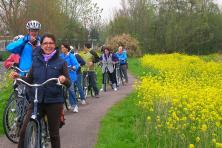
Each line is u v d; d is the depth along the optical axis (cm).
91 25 6638
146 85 1423
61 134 1027
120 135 1008
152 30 6944
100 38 7294
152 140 964
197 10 6906
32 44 924
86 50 1730
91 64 1716
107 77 2012
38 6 4922
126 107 1448
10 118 902
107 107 1457
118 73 2184
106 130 1055
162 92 1266
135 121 1169
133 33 6975
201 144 901
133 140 975
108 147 896
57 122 724
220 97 1237
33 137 689
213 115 1015
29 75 740
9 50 920
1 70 2736
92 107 1452
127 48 6041
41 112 724
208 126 938
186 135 951
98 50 6419
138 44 6347
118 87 2166
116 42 6053
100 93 1898
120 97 1747
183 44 6744
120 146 903
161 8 6988
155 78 1786
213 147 895
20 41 922
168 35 6744
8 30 5141
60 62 737
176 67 2802
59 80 700
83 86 1688
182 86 1470
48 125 730
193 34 6750
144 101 1326
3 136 980
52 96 715
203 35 6806
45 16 4922
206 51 6869
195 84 1591
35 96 703
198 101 1137
